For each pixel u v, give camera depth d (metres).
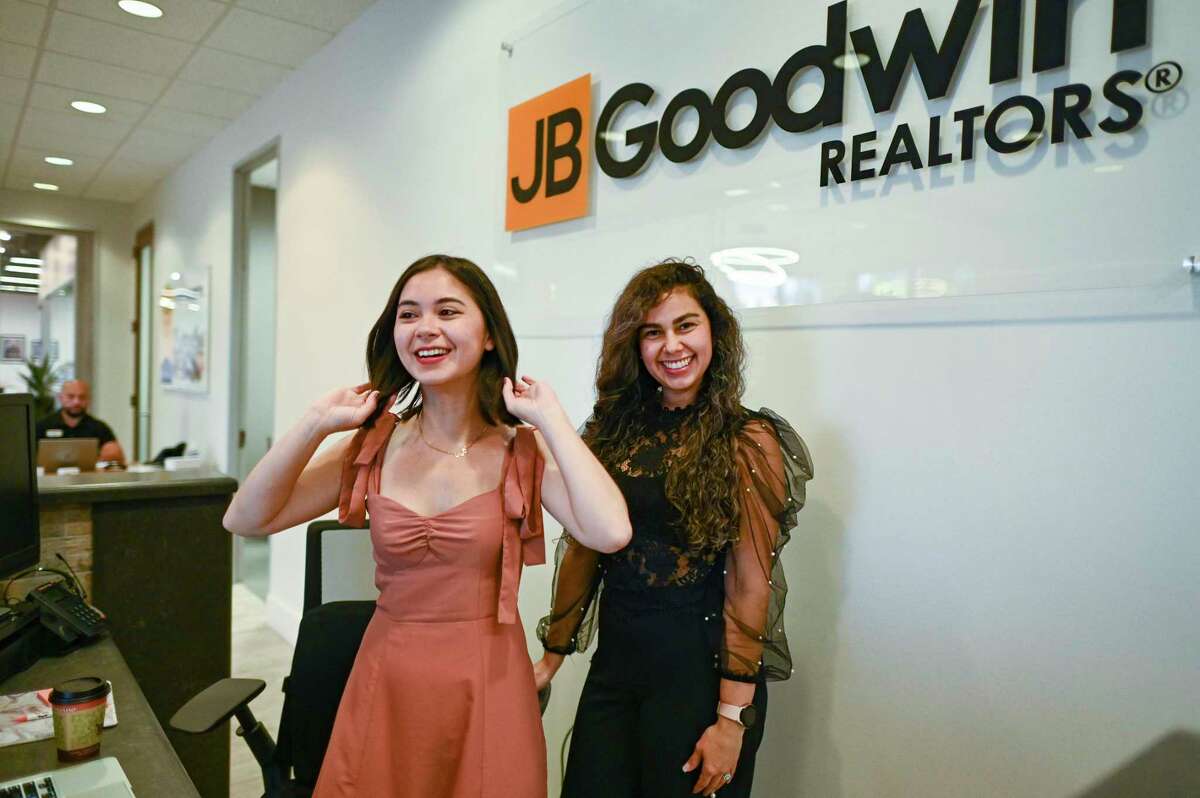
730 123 1.79
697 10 1.87
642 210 2.01
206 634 2.22
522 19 2.52
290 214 4.29
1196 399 1.13
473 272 1.20
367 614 1.51
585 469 1.15
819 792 1.61
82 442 3.89
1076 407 1.25
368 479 1.24
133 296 7.60
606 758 1.39
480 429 1.27
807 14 1.63
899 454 1.48
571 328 2.23
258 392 5.74
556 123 2.29
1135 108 1.17
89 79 4.34
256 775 2.55
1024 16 1.30
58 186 6.91
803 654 1.64
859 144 1.52
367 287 3.49
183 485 2.16
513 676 1.20
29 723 1.26
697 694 1.32
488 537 1.18
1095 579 1.23
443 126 2.94
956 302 1.39
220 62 4.11
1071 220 1.25
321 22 3.64
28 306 7.53
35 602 1.62
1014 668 1.33
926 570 1.44
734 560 1.34
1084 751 1.24
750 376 1.74
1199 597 1.13
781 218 1.68
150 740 1.22
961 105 1.38
